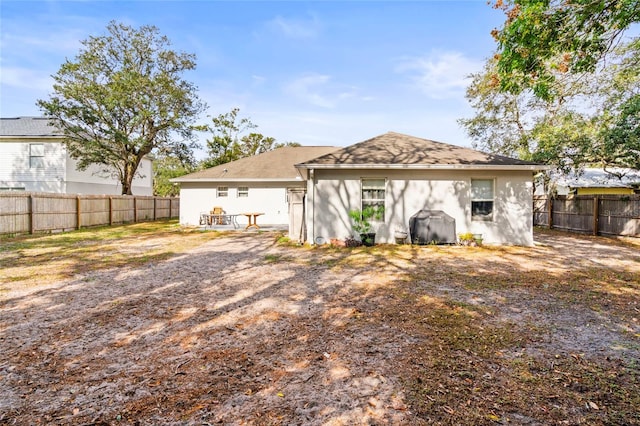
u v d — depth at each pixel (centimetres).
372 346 338
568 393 254
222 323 406
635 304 473
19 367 298
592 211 1341
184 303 484
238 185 1812
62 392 259
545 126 1472
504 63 595
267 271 696
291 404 242
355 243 1030
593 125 1323
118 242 1143
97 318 422
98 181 2241
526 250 957
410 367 295
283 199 1803
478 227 1070
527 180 1063
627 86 1245
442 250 950
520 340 352
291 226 1194
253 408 238
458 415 228
